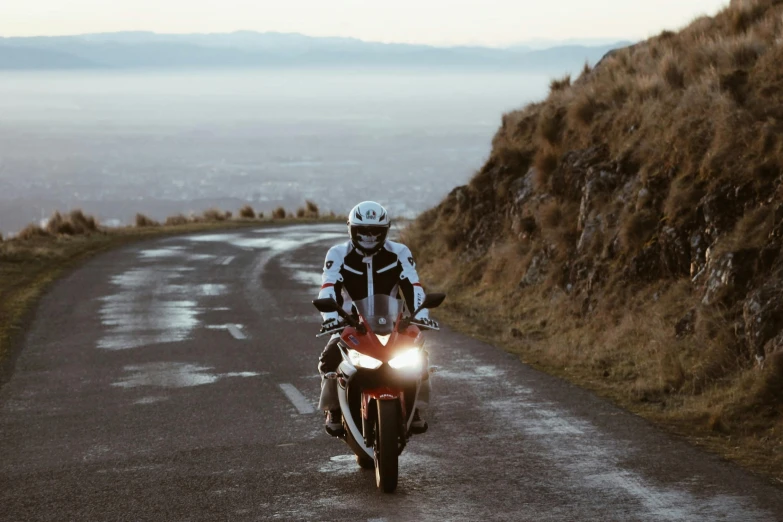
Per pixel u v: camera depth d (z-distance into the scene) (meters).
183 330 17.72
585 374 12.81
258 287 24.70
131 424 10.58
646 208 16.08
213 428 10.29
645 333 13.71
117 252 34.22
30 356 15.11
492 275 21.27
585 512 7.09
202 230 48.06
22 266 27.92
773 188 13.28
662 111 18.09
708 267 13.49
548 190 20.94
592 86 22.83
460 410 10.79
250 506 7.50
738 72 16.72
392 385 7.69
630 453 8.74
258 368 13.95
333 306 7.77
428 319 8.06
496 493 7.64
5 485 8.33
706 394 10.90
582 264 17.14
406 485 7.97
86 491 8.05
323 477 8.28
